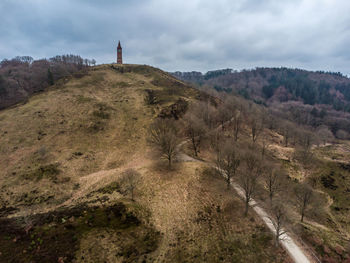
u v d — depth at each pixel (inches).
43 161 1891.0
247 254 1038.4
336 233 1412.4
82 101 2967.5
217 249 1052.5
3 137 2107.5
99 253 900.6
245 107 3902.6
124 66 5290.4
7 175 1705.2
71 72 4931.1
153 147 2233.0
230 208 1363.2
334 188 2069.4
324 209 1720.0
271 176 1606.8
